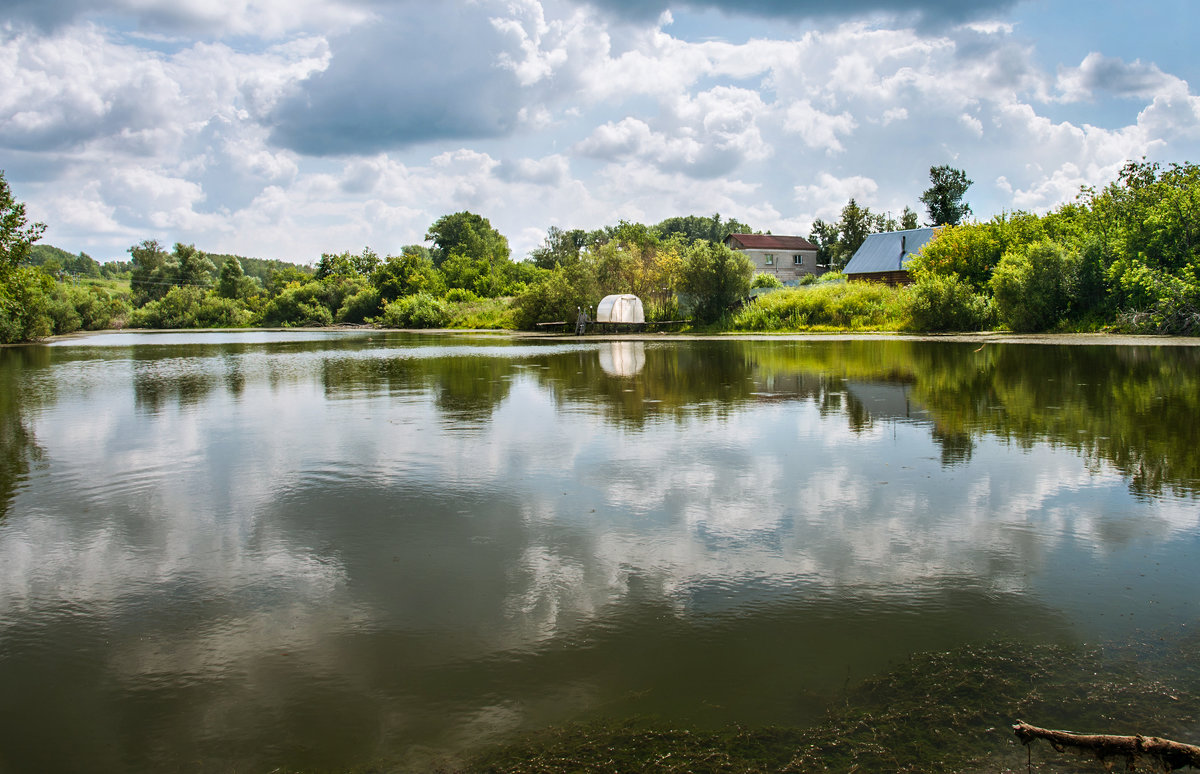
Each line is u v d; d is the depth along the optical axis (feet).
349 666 9.57
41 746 8.02
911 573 12.25
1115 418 26.30
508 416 29.78
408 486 18.53
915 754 7.57
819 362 53.36
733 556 13.16
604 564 12.89
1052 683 8.89
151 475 20.34
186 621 11.00
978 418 26.96
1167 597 11.19
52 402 36.86
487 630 10.45
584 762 7.50
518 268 271.08
